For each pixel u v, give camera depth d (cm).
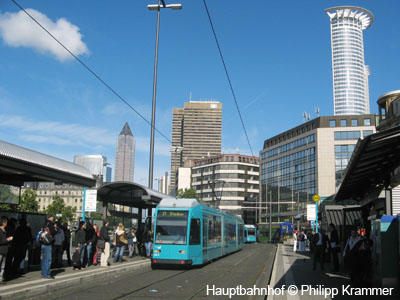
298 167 10225
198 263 2077
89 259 1948
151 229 2533
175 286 1367
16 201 1705
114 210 2603
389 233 1110
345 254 1305
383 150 1212
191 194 10288
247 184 13300
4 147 1321
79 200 14512
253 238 7375
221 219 2811
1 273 1196
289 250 4088
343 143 9256
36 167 1450
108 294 1170
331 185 9169
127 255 2577
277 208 11038
